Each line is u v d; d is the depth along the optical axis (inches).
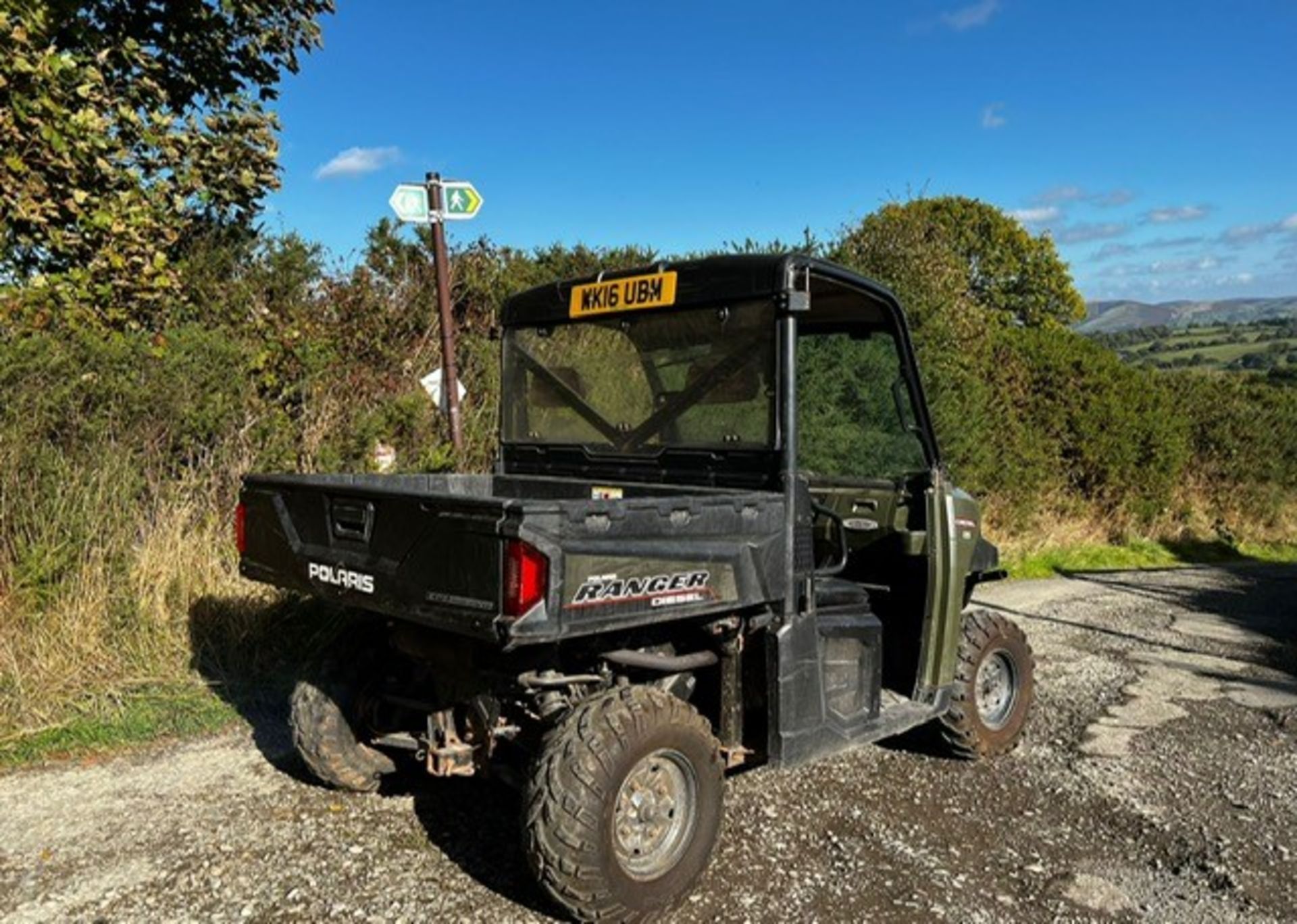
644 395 161.0
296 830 149.0
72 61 259.9
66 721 184.1
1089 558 501.4
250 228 333.1
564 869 117.2
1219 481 650.8
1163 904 138.8
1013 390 501.7
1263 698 250.4
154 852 140.6
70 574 207.6
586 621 114.7
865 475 180.7
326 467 265.1
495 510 111.4
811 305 168.4
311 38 352.8
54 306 244.5
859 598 160.4
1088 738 211.2
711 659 142.9
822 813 164.4
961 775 185.2
